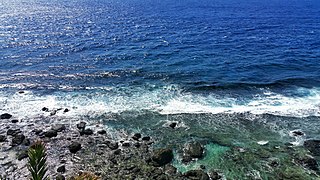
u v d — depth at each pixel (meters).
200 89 33.09
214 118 26.55
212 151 21.94
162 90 32.75
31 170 7.61
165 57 45.69
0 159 20.20
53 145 22.14
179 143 22.86
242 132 24.45
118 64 41.78
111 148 21.89
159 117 26.67
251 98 30.78
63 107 28.25
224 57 45.94
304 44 55.03
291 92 32.50
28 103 28.86
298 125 25.56
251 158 21.14
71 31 64.31
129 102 29.59
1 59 42.34
